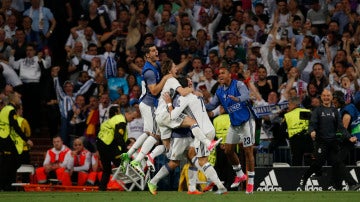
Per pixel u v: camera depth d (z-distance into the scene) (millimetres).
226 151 42844
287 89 58531
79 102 61344
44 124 65688
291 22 66000
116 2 70312
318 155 47312
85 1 70938
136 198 35594
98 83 62938
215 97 43031
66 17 71625
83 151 55281
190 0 68812
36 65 64188
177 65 61969
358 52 63125
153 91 41344
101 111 59438
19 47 65500
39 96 64312
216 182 39500
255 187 50000
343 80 57688
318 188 49969
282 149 54344
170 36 65000
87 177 54750
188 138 39188
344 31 66000
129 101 59781
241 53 63688
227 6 68375
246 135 42031
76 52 65562
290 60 61062
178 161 40344
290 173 49938
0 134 50312
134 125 56625
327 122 47062
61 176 54156
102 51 66125
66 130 61406
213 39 67562
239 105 42094
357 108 57000
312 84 58000
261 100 57281
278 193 41531
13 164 51094
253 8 69312
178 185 53969
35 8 69188
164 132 39625
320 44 63750
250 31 65438
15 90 63812
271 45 63000
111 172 52906
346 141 47750
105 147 50500
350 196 36969
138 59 62656
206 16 67812
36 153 63125
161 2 70812
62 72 68062
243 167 51031
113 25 67375
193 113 38812
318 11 67688
